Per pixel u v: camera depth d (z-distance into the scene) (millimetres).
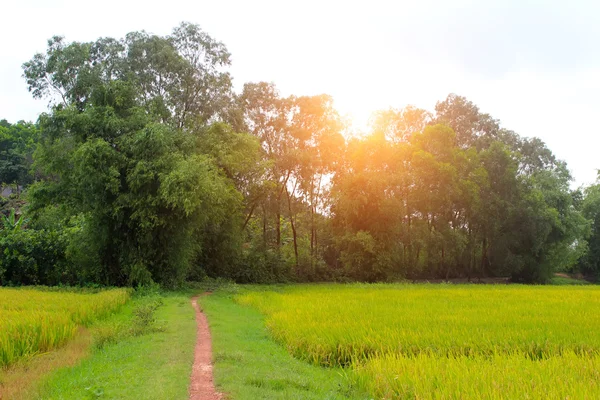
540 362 10250
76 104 30281
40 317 12758
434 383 8227
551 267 50844
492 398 7262
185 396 7344
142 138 26375
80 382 8117
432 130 46781
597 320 16141
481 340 12438
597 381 8578
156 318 16438
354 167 44688
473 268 55000
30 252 30516
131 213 27797
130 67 33625
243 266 42156
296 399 7418
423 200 45062
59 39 31562
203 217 29656
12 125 66688
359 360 11109
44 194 28844
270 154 43312
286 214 50531
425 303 21984
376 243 43250
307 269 46000
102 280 29641
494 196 47688
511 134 60531
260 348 12219
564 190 53812
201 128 35094
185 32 35625
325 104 43125
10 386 8203
